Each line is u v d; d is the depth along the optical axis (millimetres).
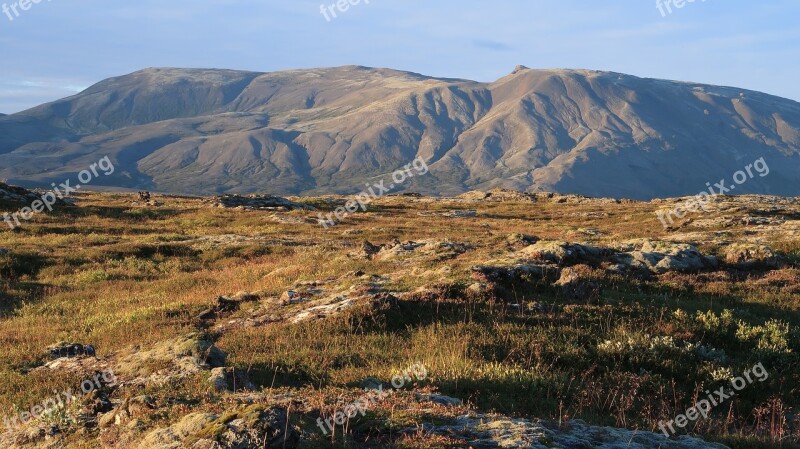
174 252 39375
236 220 57719
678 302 21812
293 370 14023
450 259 27984
